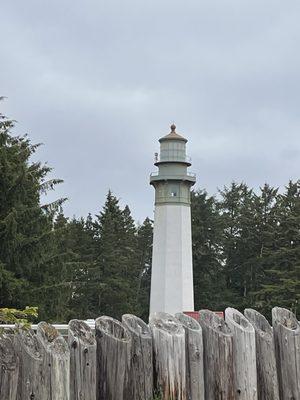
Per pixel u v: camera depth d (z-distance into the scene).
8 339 4.78
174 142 42.53
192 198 54.72
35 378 4.65
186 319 5.59
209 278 54.03
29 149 26.27
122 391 5.09
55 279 26.02
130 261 54.69
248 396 5.46
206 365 5.45
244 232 55.06
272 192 55.03
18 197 23.73
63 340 4.85
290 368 5.68
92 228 52.22
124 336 5.21
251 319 5.82
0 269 22.03
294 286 43.22
